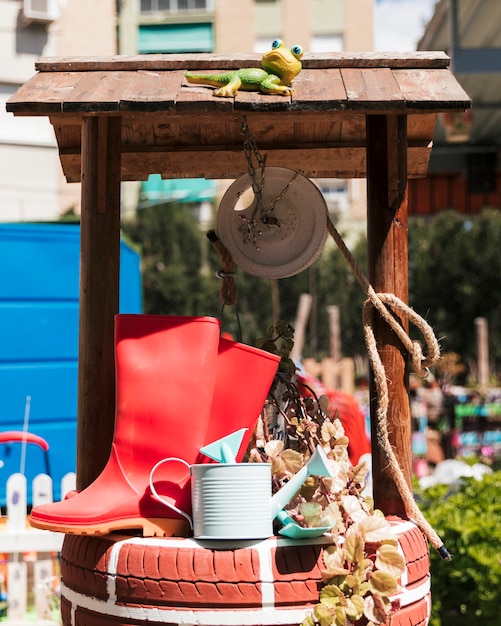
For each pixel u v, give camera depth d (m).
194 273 23.09
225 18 22.25
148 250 23.17
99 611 2.04
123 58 2.49
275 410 2.38
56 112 2.11
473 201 15.84
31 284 4.94
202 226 24.66
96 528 2.01
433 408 13.09
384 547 2.00
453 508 4.15
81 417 2.39
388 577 1.96
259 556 1.94
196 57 2.48
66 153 2.95
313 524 1.98
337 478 2.15
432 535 2.24
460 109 2.12
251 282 22.48
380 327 2.35
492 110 11.23
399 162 2.32
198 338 2.16
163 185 12.05
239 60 2.45
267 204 2.56
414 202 15.75
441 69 2.42
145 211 23.22
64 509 2.04
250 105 2.11
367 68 2.44
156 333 2.16
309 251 2.52
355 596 1.93
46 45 10.66
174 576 1.95
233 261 2.62
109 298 2.41
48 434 4.87
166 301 22.61
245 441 2.17
